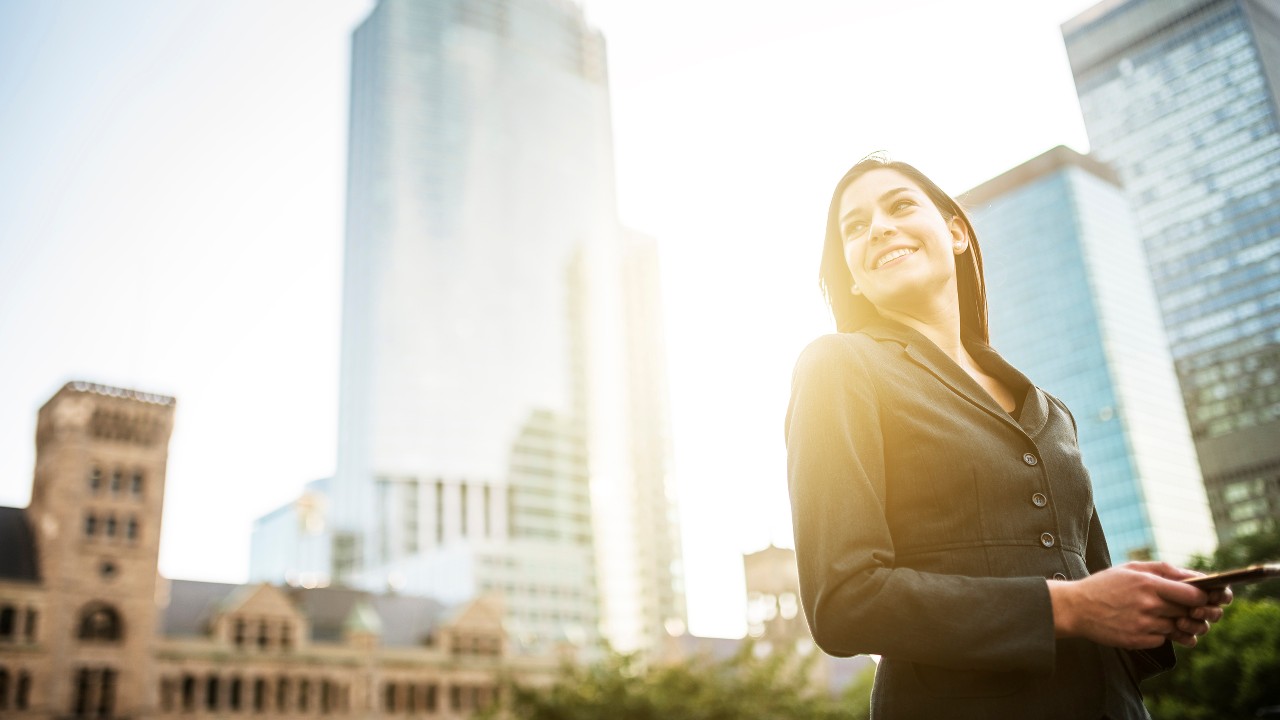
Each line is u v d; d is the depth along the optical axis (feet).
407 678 246.88
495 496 530.27
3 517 224.74
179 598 237.45
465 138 616.80
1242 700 80.43
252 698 224.74
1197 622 5.79
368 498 516.73
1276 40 140.46
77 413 222.69
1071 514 7.38
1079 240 374.22
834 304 9.87
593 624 442.09
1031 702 6.42
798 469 7.25
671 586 621.72
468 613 265.95
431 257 574.56
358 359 563.48
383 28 627.46
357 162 618.85
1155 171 169.37
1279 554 93.86
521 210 614.75
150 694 212.02
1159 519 339.57
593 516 554.05
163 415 234.58
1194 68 155.22
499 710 171.22
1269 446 107.45
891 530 7.25
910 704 6.79
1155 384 368.48
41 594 206.69
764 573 380.37
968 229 9.48
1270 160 143.95
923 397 7.45
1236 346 143.95
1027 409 7.86
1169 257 161.17
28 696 198.59
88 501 219.00
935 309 8.58
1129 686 7.03
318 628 251.39
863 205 8.95
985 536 6.95
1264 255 149.07
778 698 148.15
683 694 146.41
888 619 6.22
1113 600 5.84
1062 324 373.81
